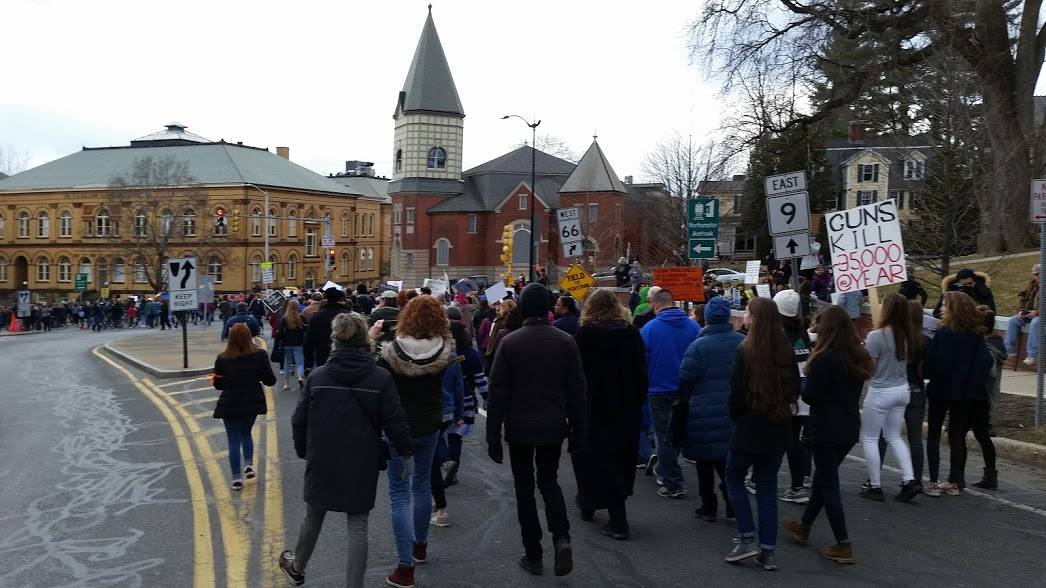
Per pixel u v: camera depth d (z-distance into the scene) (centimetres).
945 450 1103
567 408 647
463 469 1007
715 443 746
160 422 1345
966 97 2236
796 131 2892
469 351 896
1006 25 2475
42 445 1173
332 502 559
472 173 9306
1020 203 2528
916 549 698
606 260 8388
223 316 5191
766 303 646
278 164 9262
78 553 694
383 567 659
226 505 839
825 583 622
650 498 875
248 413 902
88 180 8738
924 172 2272
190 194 7175
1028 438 1068
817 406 669
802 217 1206
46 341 3991
